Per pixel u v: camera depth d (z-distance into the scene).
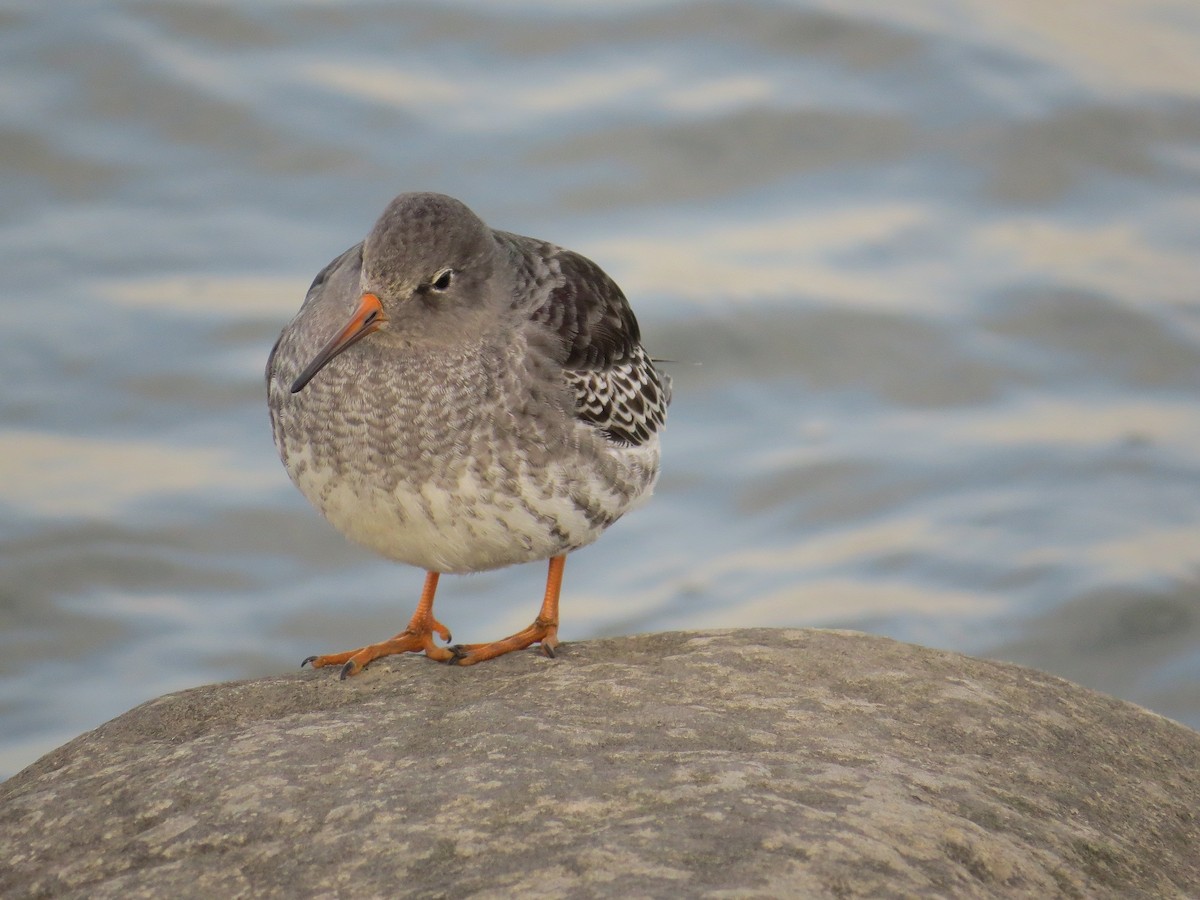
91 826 6.27
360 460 8.34
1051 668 13.98
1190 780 7.12
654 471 9.32
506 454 8.38
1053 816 6.39
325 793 6.22
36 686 13.88
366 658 8.20
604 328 9.17
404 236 8.27
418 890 5.38
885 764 6.51
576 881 5.24
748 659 7.77
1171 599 14.65
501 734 6.68
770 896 5.07
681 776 6.08
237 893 5.62
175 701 7.72
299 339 8.59
